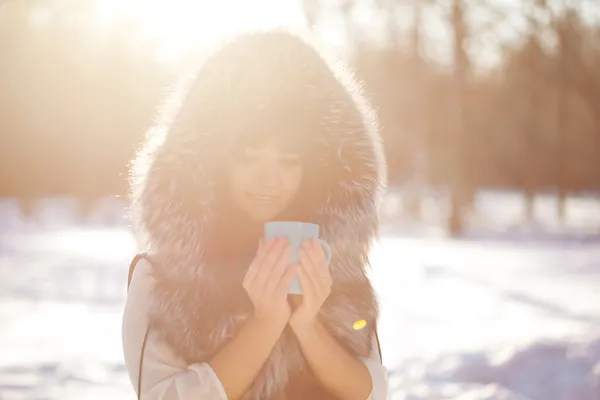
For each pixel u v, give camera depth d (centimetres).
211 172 203
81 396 669
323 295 199
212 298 203
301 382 211
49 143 4703
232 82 205
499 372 739
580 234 3425
